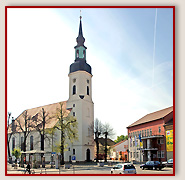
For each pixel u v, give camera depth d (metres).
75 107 62.53
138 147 59.56
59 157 49.41
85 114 62.12
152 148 50.91
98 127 60.59
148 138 52.53
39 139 61.16
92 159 60.91
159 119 50.78
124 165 22.22
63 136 49.78
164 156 47.47
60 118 51.50
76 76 64.81
